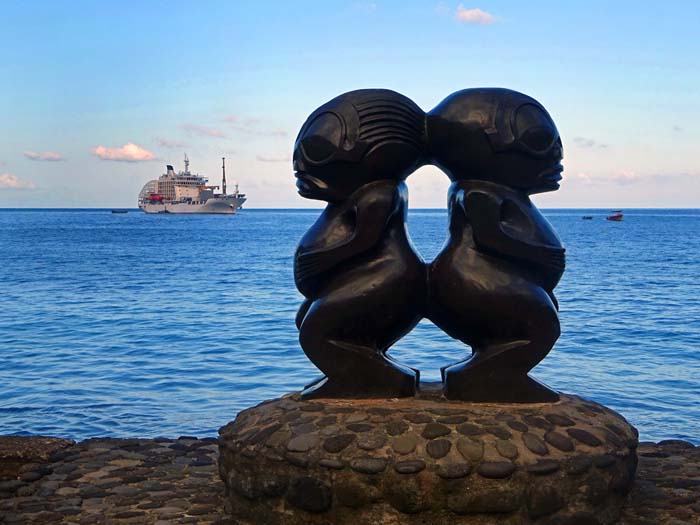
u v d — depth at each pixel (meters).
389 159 4.88
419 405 4.79
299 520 4.47
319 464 4.39
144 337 14.64
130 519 4.86
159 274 28.92
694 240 55.81
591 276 26.92
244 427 4.86
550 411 4.76
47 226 89.56
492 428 4.49
